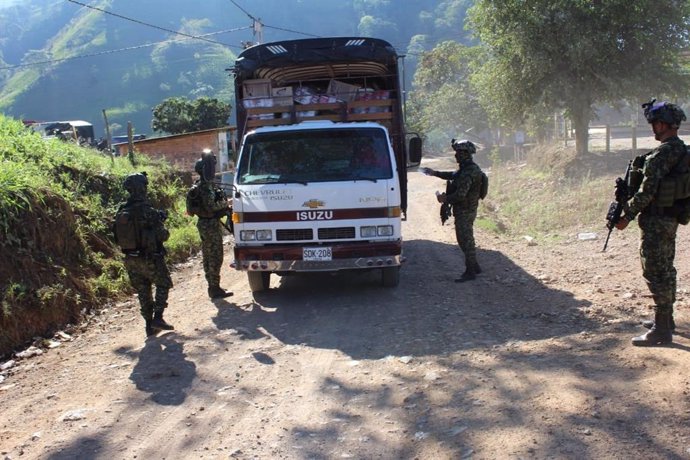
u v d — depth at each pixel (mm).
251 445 4109
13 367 6258
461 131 55312
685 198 4898
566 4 17453
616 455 3506
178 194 15375
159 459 4016
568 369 4824
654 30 17797
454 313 6879
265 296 8375
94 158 13734
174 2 173250
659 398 4105
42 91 132875
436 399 4551
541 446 3689
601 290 7277
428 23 141375
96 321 7852
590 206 13258
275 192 7488
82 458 4090
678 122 4848
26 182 8812
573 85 18547
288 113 8484
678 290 6785
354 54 8820
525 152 30828
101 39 154500
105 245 9938
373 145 7867
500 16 19031
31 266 7875
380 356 5664
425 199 21281
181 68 137875
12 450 4289
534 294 7480
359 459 3805
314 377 5277
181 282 9977
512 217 15492
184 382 5367
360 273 9398
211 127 46125
